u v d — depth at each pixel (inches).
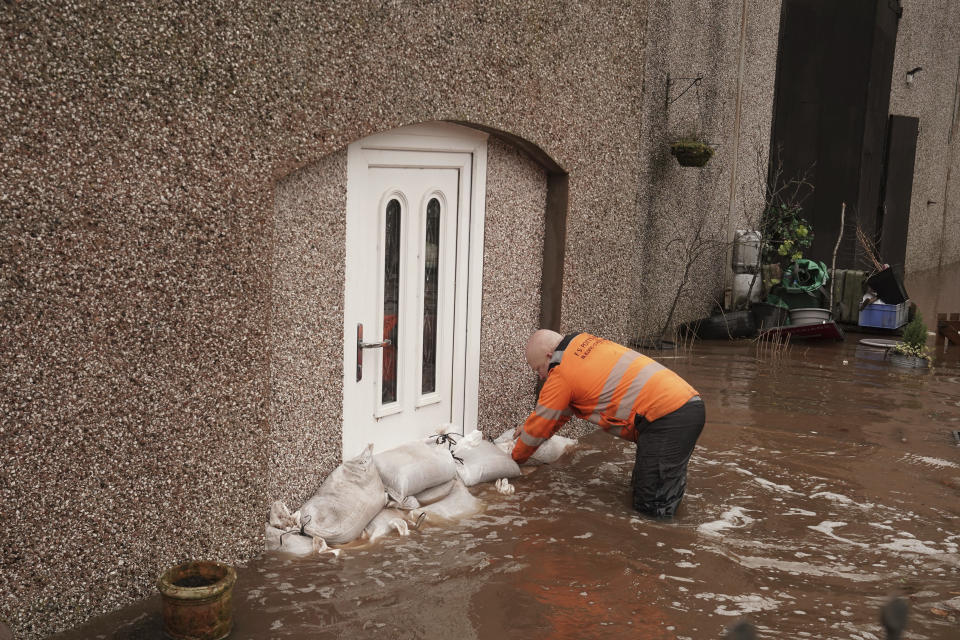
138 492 161.8
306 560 186.5
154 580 166.9
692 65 460.1
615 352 225.3
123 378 156.3
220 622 152.6
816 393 361.7
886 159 667.4
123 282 153.7
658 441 218.8
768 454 277.9
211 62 161.2
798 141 589.0
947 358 448.8
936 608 175.2
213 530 176.1
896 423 318.7
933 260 875.4
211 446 172.9
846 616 171.2
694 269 494.9
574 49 262.7
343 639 155.7
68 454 150.4
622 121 293.1
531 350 233.0
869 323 507.2
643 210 436.5
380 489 207.0
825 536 213.0
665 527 214.8
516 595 175.3
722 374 392.8
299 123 179.3
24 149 137.8
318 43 180.7
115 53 146.9
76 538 153.6
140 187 153.7
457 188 243.6
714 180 501.0
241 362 175.8
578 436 295.1
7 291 138.9
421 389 243.1
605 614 168.6
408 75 204.2
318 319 200.5
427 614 165.9
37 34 136.8
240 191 169.9
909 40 697.6
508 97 238.2
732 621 167.6
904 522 223.8
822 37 574.2
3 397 140.7
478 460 238.2
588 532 209.5
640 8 292.4
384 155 215.9
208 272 166.9
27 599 148.0
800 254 486.9
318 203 196.7
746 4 491.5
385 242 222.4
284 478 196.9
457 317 250.4
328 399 206.5
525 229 269.6
